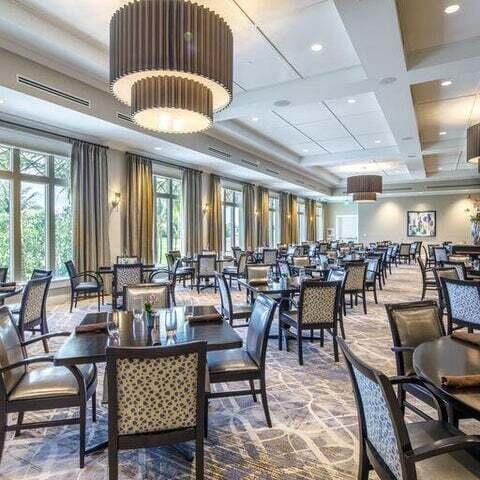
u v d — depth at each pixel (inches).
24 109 217.8
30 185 273.7
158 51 107.3
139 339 91.0
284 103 246.2
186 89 119.3
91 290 255.9
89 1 154.6
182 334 95.6
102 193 303.7
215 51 113.3
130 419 69.5
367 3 135.9
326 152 457.4
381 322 225.3
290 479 82.7
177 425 72.1
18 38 177.5
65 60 201.9
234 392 103.0
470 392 60.4
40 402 84.7
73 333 97.8
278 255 403.9
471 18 166.1
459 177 610.9
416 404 116.5
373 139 390.0
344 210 860.0
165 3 107.7
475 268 248.7
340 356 164.1
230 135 365.7
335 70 211.6
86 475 83.8
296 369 148.9
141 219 345.4
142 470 85.4
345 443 96.7
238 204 544.1
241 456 91.0
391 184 671.1
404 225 741.9
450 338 88.4
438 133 367.6
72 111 221.3
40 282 159.5
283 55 193.0
